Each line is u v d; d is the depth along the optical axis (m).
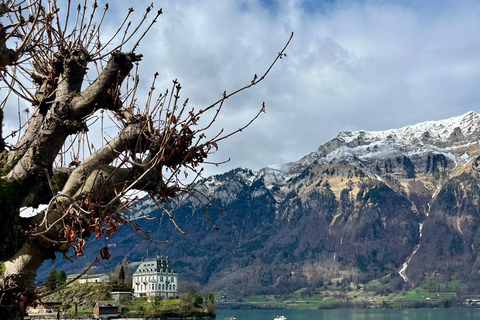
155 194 9.92
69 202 8.86
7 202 8.88
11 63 8.74
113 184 9.42
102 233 8.66
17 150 9.77
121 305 177.00
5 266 8.52
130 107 10.39
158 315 181.50
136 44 10.56
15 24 8.70
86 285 177.50
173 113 9.39
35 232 8.58
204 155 9.70
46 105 10.13
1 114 9.31
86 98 9.99
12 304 8.40
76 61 10.12
